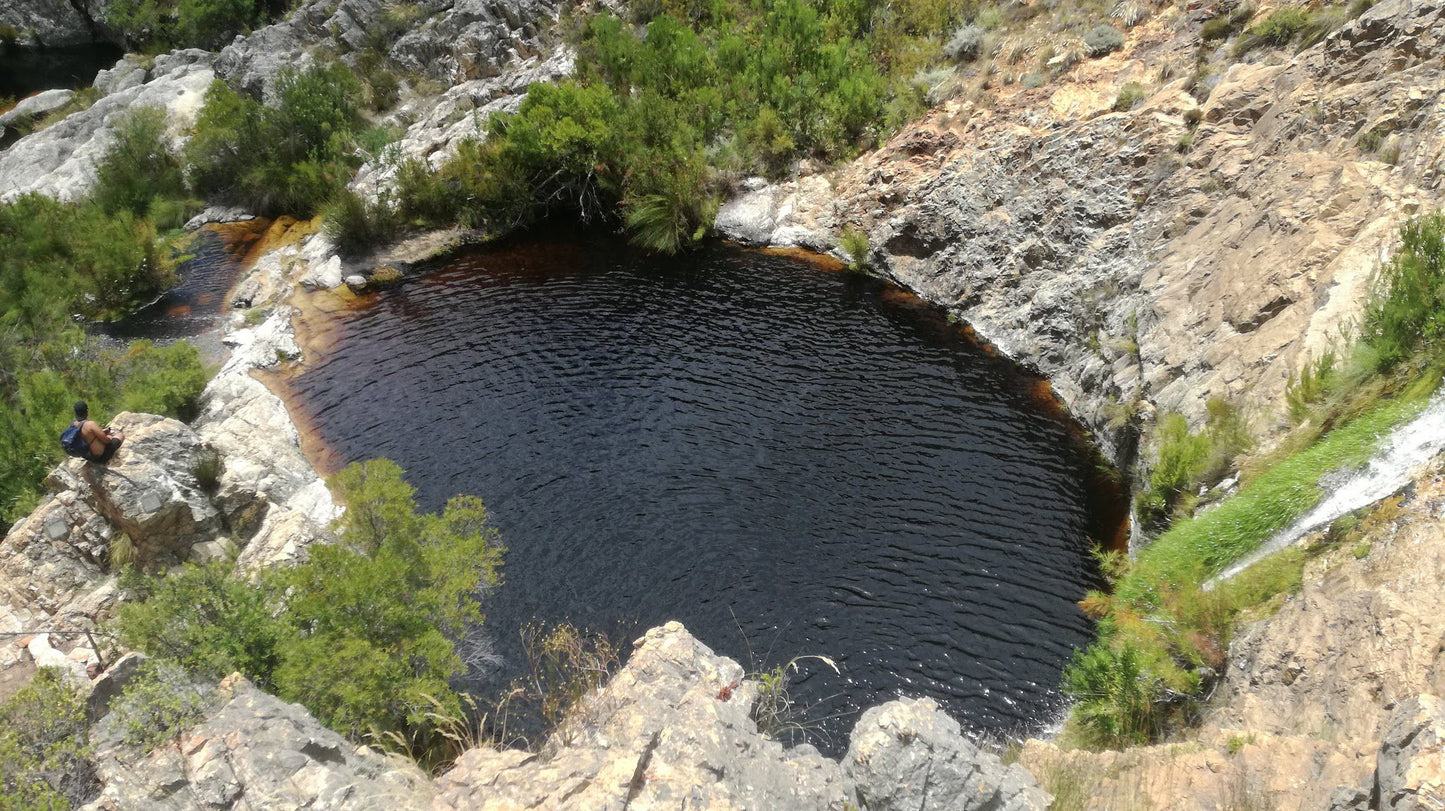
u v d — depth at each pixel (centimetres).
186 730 712
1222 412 1445
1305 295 1472
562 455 1808
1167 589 1161
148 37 5406
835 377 2041
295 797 658
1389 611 880
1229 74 2012
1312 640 935
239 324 2495
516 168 2877
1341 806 670
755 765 714
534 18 3591
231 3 4972
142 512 1473
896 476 1706
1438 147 1438
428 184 2903
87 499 1515
